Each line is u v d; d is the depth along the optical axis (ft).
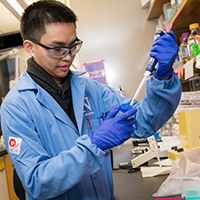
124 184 4.20
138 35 11.07
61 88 3.72
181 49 7.42
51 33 2.93
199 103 6.03
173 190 3.27
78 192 3.20
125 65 11.12
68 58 3.12
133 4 11.10
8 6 6.33
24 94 3.28
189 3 5.83
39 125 3.18
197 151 3.88
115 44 11.19
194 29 6.49
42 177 2.59
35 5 3.14
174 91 2.98
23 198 4.38
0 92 10.92
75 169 2.59
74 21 3.14
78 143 2.76
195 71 6.64
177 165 3.66
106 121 2.98
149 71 3.01
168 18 8.14
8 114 3.08
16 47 10.79
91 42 11.30
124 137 2.85
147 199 3.25
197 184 3.09
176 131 6.68
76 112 3.51
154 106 3.18
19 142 2.88
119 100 4.20
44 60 3.19
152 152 4.96
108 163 3.72
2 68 10.94
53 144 3.20
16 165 2.90
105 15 11.25
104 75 11.16
